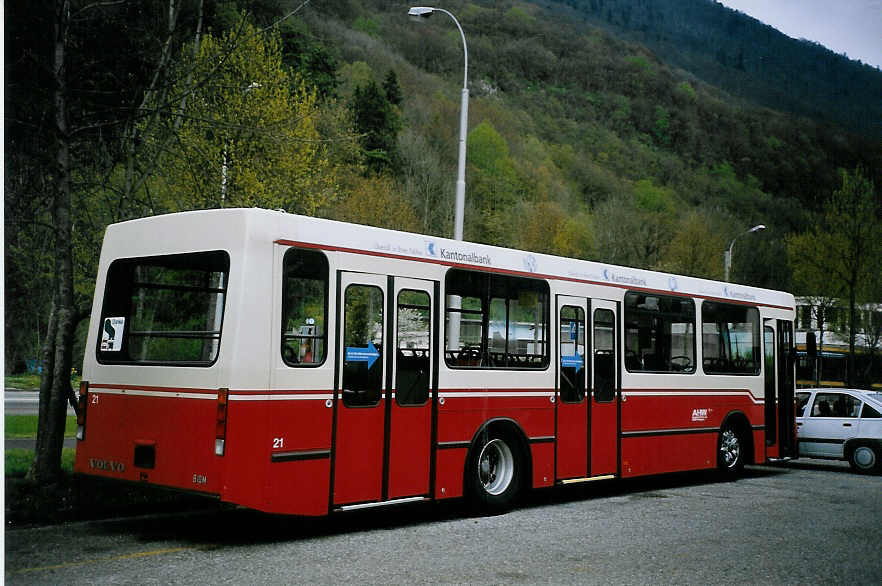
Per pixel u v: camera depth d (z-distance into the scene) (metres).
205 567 7.17
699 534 9.29
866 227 39.03
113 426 8.79
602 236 57.03
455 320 9.98
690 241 55.41
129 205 12.17
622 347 12.45
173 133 11.93
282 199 16.22
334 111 28.95
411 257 9.51
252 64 17.08
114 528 8.84
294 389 8.20
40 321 26.39
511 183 74.88
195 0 12.57
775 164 106.69
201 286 8.31
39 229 13.71
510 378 10.62
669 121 115.31
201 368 8.03
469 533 9.09
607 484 13.95
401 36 105.62
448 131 79.56
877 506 11.72
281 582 6.70
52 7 10.46
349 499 8.65
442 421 9.73
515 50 119.88
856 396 16.94
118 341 8.94
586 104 117.50
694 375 13.78
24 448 13.77
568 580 7.05
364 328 8.95
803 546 8.74
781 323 16.11
